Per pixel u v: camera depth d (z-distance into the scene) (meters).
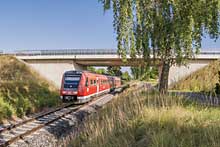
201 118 8.77
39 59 50.75
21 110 19.95
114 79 51.69
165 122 8.61
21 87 27.28
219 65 40.75
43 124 15.74
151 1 15.00
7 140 12.29
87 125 12.55
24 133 13.24
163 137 7.20
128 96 18.06
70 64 49.81
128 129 9.16
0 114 17.72
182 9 14.30
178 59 15.09
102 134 9.23
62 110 22.73
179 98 12.02
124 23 13.82
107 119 10.70
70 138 12.13
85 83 28.03
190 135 7.38
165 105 10.76
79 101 27.17
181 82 42.03
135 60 16.77
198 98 15.55
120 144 8.16
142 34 15.14
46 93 30.62
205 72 40.91
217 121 8.36
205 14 13.90
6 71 46.03
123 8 13.77
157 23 14.94
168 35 14.98
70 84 27.44
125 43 14.02
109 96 36.78
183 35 14.20
